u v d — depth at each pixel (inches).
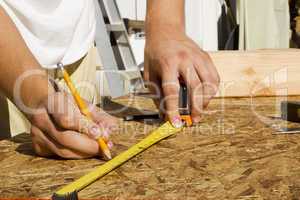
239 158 30.1
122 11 111.2
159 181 25.9
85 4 54.1
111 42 93.9
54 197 22.6
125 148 33.6
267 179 25.6
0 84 32.3
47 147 31.6
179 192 23.9
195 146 33.6
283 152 31.3
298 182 24.9
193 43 43.4
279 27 117.6
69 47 51.4
